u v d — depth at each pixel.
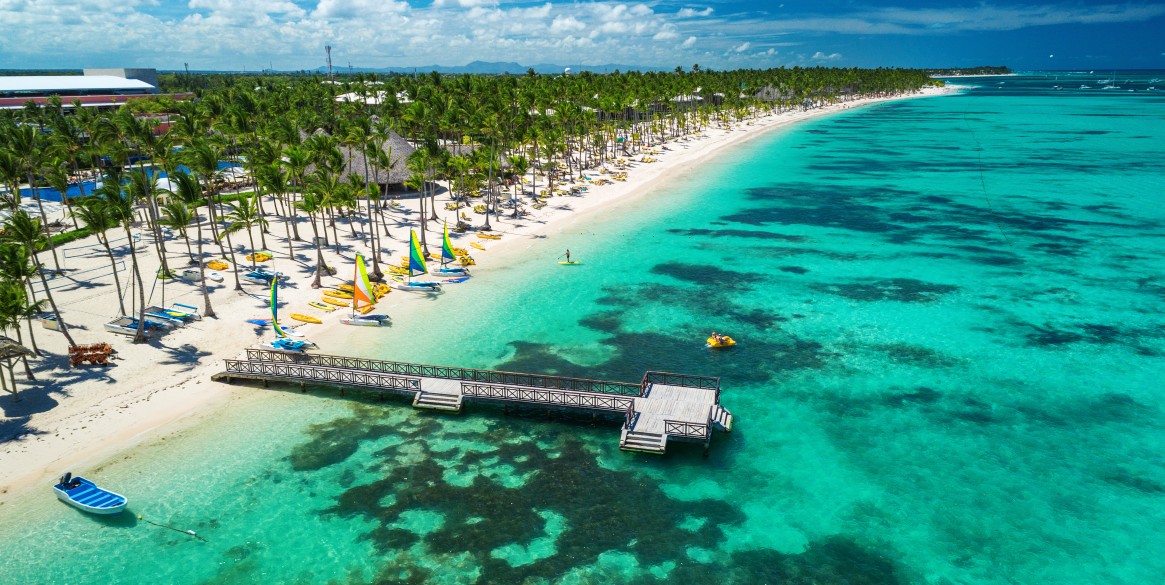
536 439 39.72
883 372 47.56
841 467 36.94
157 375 44.69
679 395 42.34
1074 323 55.97
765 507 33.81
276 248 69.69
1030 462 37.28
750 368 48.09
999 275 68.31
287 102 146.50
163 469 35.91
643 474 36.38
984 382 46.16
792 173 130.38
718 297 62.22
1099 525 32.34
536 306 59.56
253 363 44.41
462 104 128.62
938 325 55.69
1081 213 95.62
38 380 42.78
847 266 71.38
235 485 35.00
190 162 68.75
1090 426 40.84
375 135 81.56
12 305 40.03
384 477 35.97
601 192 109.19
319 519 32.72
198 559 30.11
